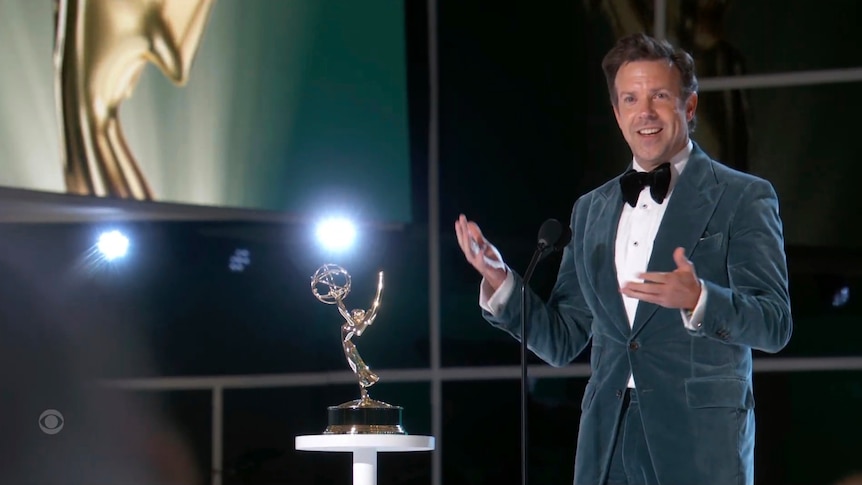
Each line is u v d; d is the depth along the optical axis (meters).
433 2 18.28
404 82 18.20
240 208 17.83
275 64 18.08
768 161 16.80
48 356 17.31
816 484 16.14
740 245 10.16
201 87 17.80
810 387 16.28
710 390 9.95
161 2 17.56
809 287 16.47
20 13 16.67
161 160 17.55
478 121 17.98
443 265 17.80
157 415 17.69
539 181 17.67
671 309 10.24
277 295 17.88
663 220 10.43
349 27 18.30
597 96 17.58
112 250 17.50
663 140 10.55
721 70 17.03
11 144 16.53
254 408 17.78
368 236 17.92
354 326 11.19
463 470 17.34
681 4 17.25
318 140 18.08
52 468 17.25
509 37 18.00
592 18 17.66
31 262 17.30
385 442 9.95
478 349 17.50
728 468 9.78
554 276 17.42
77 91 17.02
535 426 17.09
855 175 16.53
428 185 18.02
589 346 17.00
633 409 10.35
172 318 17.73
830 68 16.72
